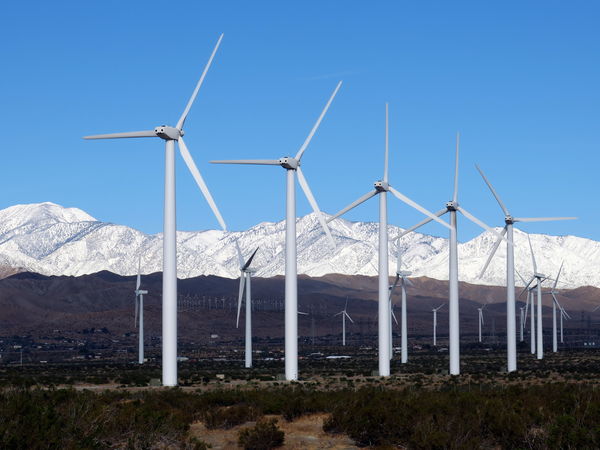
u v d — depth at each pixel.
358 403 52.03
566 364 174.00
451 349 124.31
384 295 111.31
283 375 111.81
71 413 42.97
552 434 41.28
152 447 42.41
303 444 45.56
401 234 126.44
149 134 89.56
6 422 38.78
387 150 109.56
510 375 123.50
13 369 183.50
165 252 89.06
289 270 105.44
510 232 140.62
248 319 172.88
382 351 112.00
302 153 104.00
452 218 124.81
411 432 44.19
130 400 64.44
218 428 51.50
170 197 89.56
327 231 101.69
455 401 52.53
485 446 43.16
